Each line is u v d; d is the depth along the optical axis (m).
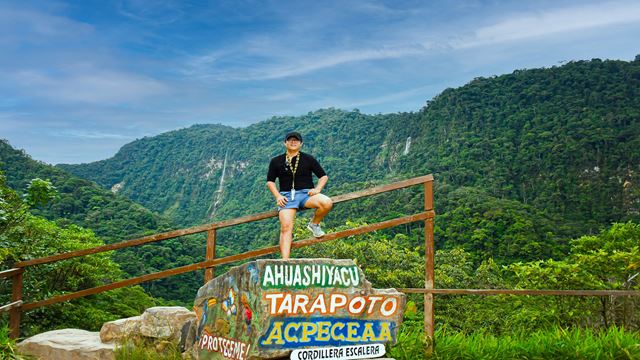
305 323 4.96
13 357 6.36
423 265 30.56
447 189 84.06
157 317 6.50
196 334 5.99
